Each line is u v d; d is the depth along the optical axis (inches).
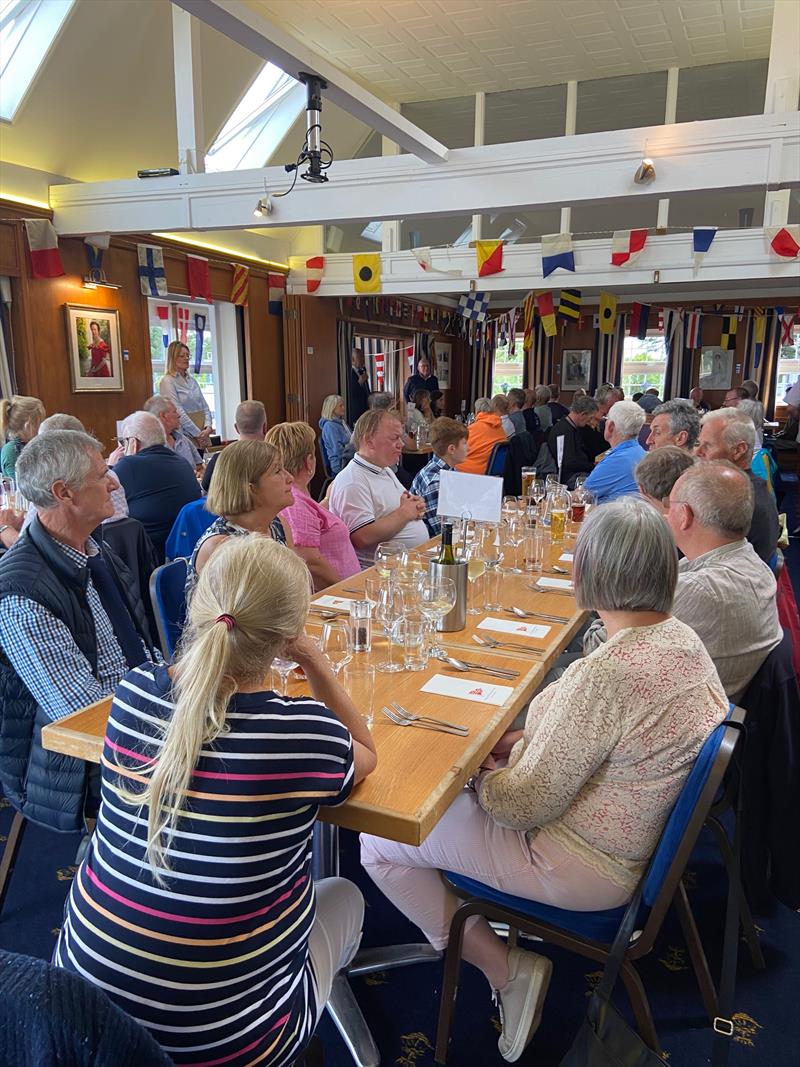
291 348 359.9
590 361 478.3
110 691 66.6
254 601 39.1
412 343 478.6
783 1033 63.7
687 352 448.8
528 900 54.7
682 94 299.0
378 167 203.8
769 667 66.3
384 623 76.9
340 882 54.9
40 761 66.0
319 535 106.5
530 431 307.9
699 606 68.1
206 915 36.3
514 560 107.7
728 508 70.8
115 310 261.7
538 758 49.1
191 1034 36.7
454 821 56.6
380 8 242.4
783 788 65.3
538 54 279.7
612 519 50.1
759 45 269.9
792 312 414.3
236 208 218.8
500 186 193.5
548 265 281.4
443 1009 59.7
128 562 94.4
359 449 126.1
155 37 224.5
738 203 308.0
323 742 39.8
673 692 48.2
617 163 182.2
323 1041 63.9
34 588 64.5
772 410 439.5
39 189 232.7
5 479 123.0
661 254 281.6
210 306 326.6
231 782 36.6
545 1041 63.4
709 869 88.0
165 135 257.6
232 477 81.1
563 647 76.6
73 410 250.2
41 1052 24.0
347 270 345.1
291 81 282.2
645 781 49.0
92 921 37.9
